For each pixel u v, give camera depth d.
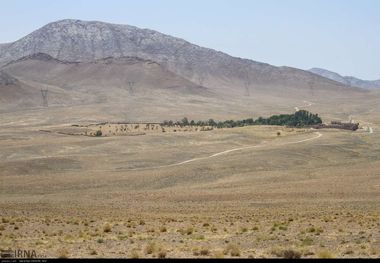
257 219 52.00
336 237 39.06
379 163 132.12
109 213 62.56
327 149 159.75
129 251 34.03
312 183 100.75
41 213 63.28
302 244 36.19
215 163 134.00
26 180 117.25
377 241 36.97
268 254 32.25
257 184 104.75
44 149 172.38
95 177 120.00
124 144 181.12
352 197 80.56
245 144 189.62
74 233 43.19
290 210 63.44
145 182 113.19
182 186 108.38
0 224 49.09
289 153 150.88
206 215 58.59
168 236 40.69
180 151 167.62
